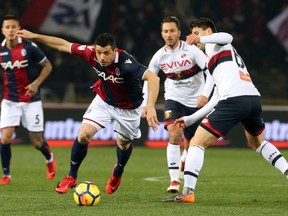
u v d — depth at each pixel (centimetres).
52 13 7956
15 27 3866
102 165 5062
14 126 3931
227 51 2998
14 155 5753
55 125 6706
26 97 3978
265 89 7769
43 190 3531
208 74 3566
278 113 6562
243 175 4456
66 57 7856
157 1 8294
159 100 7281
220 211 2794
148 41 8119
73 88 7431
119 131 3231
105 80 3064
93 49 3031
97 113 3138
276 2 8394
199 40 2875
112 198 3225
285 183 3988
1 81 7144
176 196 3031
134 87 3083
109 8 8044
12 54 3919
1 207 2906
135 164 5159
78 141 3100
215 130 2950
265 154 3133
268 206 2970
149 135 6625
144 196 3319
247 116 2984
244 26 8312
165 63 3700
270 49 8244
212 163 5281
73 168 3141
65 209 2839
